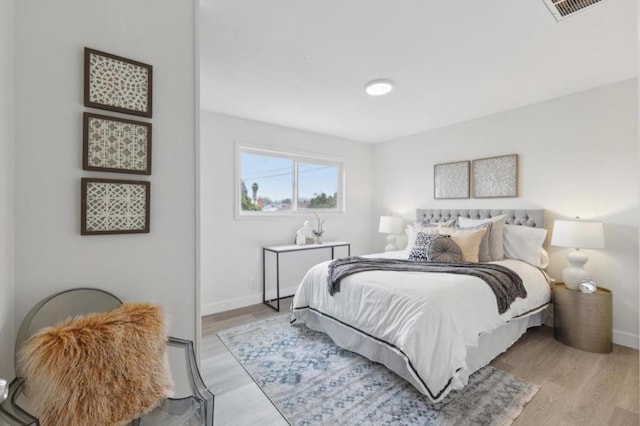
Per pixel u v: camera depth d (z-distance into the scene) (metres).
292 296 4.01
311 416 1.64
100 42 1.20
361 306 2.15
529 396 1.78
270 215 3.82
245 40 1.91
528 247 2.84
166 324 1.19
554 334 2.61
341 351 2.39
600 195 2.62
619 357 2.27
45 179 1.10
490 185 3.39
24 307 1.06
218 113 3.36
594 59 2.16
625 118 2.50
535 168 3.05
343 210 4.57
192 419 1.08
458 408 1.68
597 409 1.67
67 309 1.11
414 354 1.67
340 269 2.50
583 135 2.73
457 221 3.63
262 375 2.05
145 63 1.30
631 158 2.46
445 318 1.75
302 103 3.04
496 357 2.26
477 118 3.53
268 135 3.75
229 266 3.48
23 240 1.06
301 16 1.68
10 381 1.00
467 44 1.97
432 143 4.03
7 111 0.99
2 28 0.95
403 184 4.42
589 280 2.45
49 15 1.10
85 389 0.91
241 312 3.38
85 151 1.16
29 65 1.07
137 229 1.28
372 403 1.74
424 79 2.48
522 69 2.32
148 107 1.29
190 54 1.43
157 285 1.35
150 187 1.32
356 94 2.81
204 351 2.42
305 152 4.08
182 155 1.41
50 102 1.10
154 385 1.07
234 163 3.49
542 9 1.62
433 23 1.74
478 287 2.05
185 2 1.42
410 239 3.68
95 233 1.19
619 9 1.61
